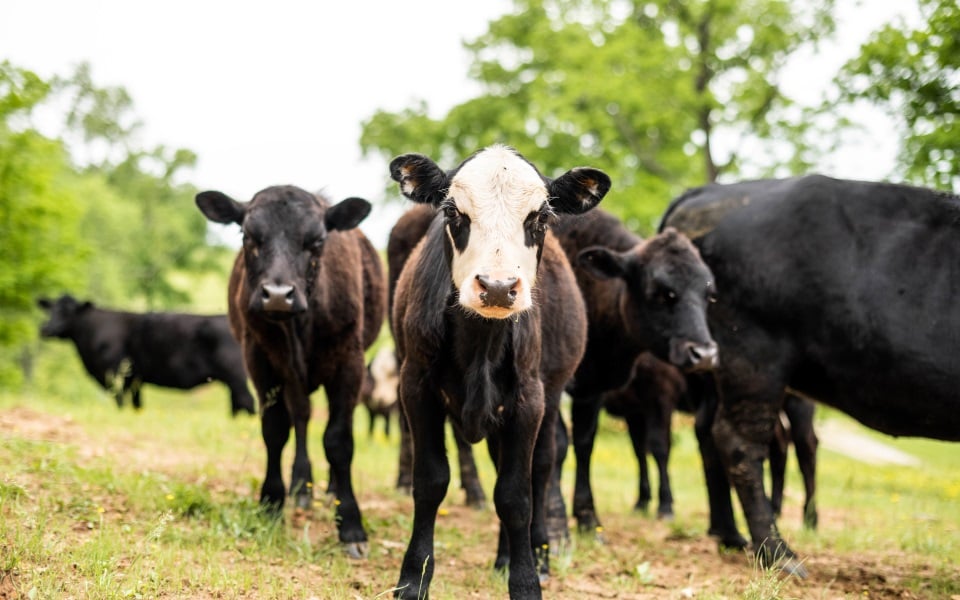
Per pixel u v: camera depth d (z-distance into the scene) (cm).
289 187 710
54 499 636
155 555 546
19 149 2200
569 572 661
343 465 694
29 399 1409
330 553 643
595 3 2694
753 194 740
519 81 3016
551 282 650
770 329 709
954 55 1130
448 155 3008
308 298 693
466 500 933
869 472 1780
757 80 2500
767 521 703
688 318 742
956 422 657
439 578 604
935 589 630
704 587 622
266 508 701
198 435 1136
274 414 718
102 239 4675
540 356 560
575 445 851
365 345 859
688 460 1809
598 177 562
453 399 544
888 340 655
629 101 2452
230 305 814
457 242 505
